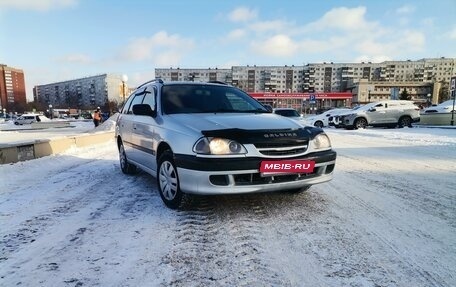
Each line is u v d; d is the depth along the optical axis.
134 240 2.77
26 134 21.31
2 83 105.19
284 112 16.20
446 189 4.46
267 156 3.16
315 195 4.14
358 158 7.42
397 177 5.28
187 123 3.58
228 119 3.66
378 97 92.06
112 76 106.69
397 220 3.22
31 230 3.02
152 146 4.12
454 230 2.96
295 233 2.90
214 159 3.07
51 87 126.88
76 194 4.31
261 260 2.41
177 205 3.52
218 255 2.49
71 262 2.39
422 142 10.99
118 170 6.18
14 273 2.24
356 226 3.07
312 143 3.45
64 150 8.84
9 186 4.79
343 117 19.84
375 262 2.38
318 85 105.88
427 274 2.21
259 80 107.31
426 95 92.25
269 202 3.83
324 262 2.38
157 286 2.07
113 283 2.10
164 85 4.64
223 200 3.90
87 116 70.69
